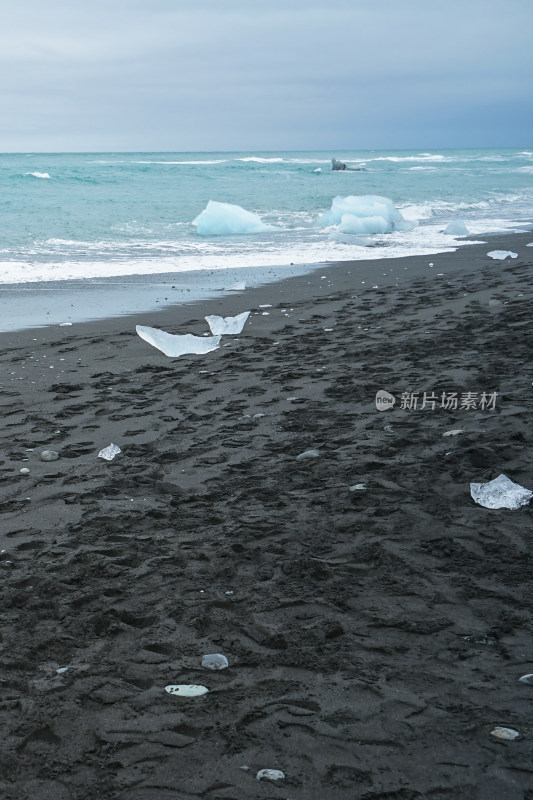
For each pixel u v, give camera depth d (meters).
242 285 11.15
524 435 4.54
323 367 6.59
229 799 1.88
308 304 9.86
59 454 4.62
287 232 20.38
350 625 2.71
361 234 19.67
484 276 11.47
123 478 4.20
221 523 3.61
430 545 3.29
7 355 7.37
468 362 6.41
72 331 8.47
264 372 6.50
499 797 1.86
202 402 5.67
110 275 12.66
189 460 4.47
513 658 2.47
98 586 3.03
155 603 2.90
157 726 2.18
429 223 22.72
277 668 2.46
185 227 21.19
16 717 2.22
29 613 2.84
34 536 3.51
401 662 2.47
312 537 3.42
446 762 1.99
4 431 5.07
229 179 43.09
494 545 3.27
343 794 1.89
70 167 51.47
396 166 69.94
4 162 67.75
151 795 1.90
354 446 4.56
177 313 9.46
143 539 3.46
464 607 2.80
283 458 4.44
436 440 4.58
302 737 2.11
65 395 5.95
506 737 2.08
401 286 10.97
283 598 2.92
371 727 2.14
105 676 2.43
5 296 10.64
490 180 45.12
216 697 2.31
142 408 5.57
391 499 3.78
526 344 6.91
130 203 27.73
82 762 2.03
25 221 21.23
